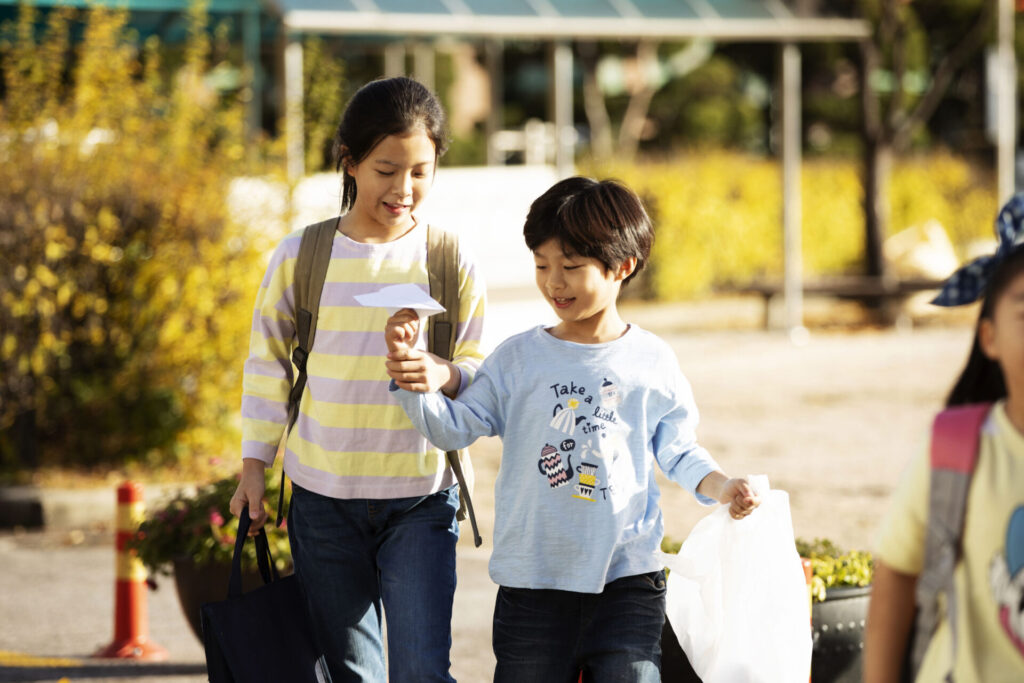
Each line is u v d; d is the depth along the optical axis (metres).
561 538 4.87
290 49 18.62
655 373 4.99
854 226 32.28
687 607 5.35
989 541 3.30
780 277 30.61
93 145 14.05
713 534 5.20
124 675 8.23
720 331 26.09
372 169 5.12
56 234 13.30
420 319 4.70
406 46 29.16
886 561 3.56
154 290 14.02
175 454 13.97
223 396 14.53
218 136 15.54
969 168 36.94
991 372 3.54
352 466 5.19
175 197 13.97
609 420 4.91
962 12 41.81
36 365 13.45
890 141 27.86
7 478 13.27
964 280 3.62
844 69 53.00
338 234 5.32
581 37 22.12
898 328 26.41
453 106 45.75
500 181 22.30
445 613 5.15
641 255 5.00
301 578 5.32
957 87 50.72
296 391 5.32
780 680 5.15
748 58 53.34
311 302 5.26
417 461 5.21
